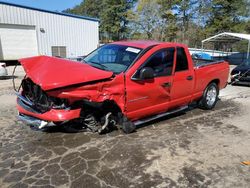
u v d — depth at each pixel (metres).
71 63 3.92
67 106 3.60
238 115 6.03
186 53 5.18
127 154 3.77
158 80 4.54
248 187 3.04
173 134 4.63
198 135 4.62
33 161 3.50
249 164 3.58
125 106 4.12
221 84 6.61
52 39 20.94
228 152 3.95
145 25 47.72
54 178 3.11
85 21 22.70
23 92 4.11
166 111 5.12
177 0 43.81
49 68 3.61
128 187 2.96
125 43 4.95
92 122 4.07
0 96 7.55
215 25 43.25
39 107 3.66
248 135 4.71
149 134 4.59
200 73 5.64
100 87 3.72
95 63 4.64
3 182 3.00
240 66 10.91
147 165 3.47
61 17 21.05
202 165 3.52
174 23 45.41
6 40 18.80
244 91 9.35
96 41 24.06
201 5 44.03
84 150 3.86
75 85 3.49
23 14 19.02
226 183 3.10
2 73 10.93
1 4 17.88
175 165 3.49
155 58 4.48
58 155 3.69
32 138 4.28
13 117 5.41
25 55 19.94
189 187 3.00
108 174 3.22
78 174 3.21
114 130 4.65
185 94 5.33
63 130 3.93
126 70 4.12
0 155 3.66
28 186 2.93
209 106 6.35
